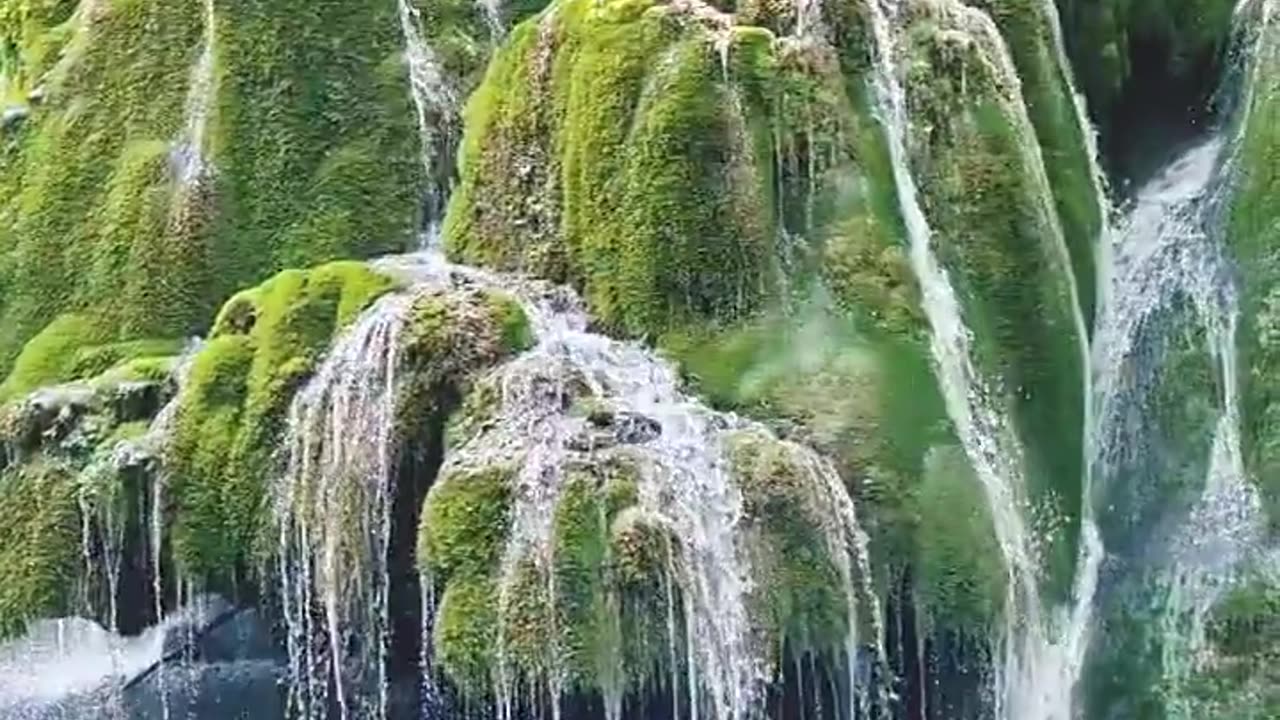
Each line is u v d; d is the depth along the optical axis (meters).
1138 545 17.38
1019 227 16.31
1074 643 16.23
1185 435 17.89
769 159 15.02
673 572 13.13
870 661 13.86
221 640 14.70
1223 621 16.98
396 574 13.88
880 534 14.03
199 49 17.12
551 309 15.02
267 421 14.30
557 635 13.01
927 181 16.06
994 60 16.75
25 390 15.80
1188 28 19.64
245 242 16.44
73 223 16.78
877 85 15.80
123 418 14.88
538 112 15.77
